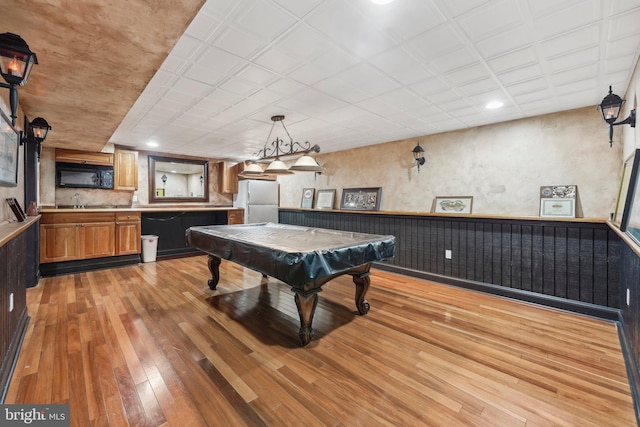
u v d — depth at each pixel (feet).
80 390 5.70
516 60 7.20
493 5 5.20
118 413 5.11
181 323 8.91
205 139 16.12
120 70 6.46
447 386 6.01
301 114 11.55
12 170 8.35
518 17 5.54
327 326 8.84
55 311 9.74
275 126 13.37
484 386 6.01
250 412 5.21
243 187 23.11
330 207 19.39
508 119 11.95
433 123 12.64
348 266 8.21
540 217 10.68
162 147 18.58
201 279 13.92
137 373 6.31
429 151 14.74
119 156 17.88
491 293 11.91
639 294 6.00
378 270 15.94
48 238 13.98
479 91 9.14
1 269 5.77
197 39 6.33
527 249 11.11
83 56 5.82
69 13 4.42
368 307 9.89
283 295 11.68
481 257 12.31
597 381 6.19
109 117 10.11
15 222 7.89
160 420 4.98
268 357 7.06
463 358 7.07
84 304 10.41
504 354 7.26
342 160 19.03
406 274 14.80
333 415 5.16
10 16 4.47
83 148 16.14
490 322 9.18
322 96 9.62
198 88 9.02
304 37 6.24
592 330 8.62
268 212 23.29
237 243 9.28
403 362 6.88
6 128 7.49
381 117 11.84
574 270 10.08
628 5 5.15
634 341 6.49
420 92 9.24
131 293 11.73
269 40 6.37
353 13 5.43
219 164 23.77
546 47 6.59
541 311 10.14
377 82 8.51
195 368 6.55
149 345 7.54
